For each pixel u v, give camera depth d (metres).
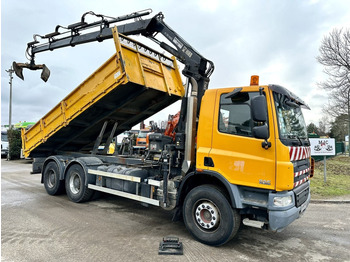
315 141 9.81
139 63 5.90
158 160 5.80
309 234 4.96
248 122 4.13
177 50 6.02
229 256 3.93
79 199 6.70
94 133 8.11
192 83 5.60
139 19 6.59
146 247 4.16
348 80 20.20
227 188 4.11
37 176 11.22
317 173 12.63
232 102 4.32
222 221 4.14
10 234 4.56
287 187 3.74
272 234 4.93
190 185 4.82
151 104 7.08
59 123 7.18
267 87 4.04
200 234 4.37
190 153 4.83
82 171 6.70
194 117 5.00
